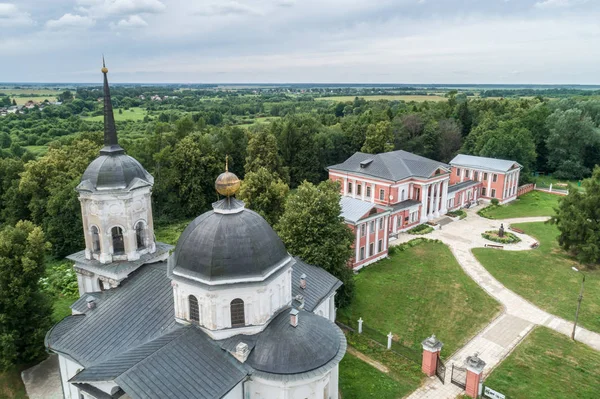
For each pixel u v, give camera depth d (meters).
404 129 123.56
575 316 47.91
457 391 35.75
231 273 27.83
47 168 74.75
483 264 63.00
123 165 35.38
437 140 124.62
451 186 92.25
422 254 67.00
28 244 37.47
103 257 35.91
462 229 79.12
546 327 46.31
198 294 28.38
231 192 29.33
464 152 121.19
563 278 58.25
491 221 84.00
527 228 78.94
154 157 88.06
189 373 25.61
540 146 124.62
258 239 29.08
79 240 68.12
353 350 41.19
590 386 36.88
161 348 26.38
